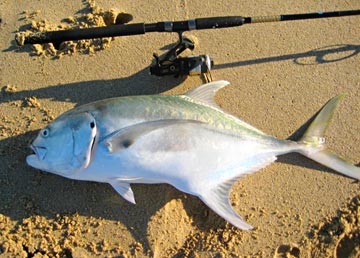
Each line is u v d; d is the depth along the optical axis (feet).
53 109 3.85
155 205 3.69
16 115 3.82
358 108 4.00
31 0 4.05
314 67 4.06
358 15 3.95
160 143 3.29
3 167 3.72
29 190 3.70
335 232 3.78
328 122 3.84
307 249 3.76
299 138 3.95
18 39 3.54
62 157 3.31
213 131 3.42
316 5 4.17
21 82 3.88
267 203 3.82
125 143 3.24
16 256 3.59
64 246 3.64
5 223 3.63
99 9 4.04
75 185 3.72
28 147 3.76
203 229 3.75
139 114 3.30
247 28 4.09
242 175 3.55
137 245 3.66
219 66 4.01
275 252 3.74
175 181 3.42
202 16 4.11
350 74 4.07
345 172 3.78
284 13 4.14
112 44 3.98
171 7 4.11
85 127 3.26
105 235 3.67
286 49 4.08
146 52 4.00
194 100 3.52
